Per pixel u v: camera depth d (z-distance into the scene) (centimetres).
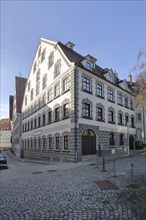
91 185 928
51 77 2900
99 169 1414
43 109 3169
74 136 2150
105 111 2719
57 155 2522
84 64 2458
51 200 726
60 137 2462
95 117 2497
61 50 2600
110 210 595
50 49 2994
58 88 2642
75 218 547
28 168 1942
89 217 550
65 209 622
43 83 3256
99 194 768
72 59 2503
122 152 2955
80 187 902
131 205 629
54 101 2716
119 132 3025
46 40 3161
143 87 1380
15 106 5988
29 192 862
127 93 3353
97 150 2450
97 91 2614
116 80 3334
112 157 2311
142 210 586
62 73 2517
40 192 852
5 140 11144
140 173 1156
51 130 2769
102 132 2597
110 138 2797
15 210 638
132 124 3528
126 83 3375
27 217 572
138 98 1410
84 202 681
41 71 3388
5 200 757
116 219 531
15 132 6178
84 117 2302
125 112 3284
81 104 2286
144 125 3841
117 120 3011
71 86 2270
